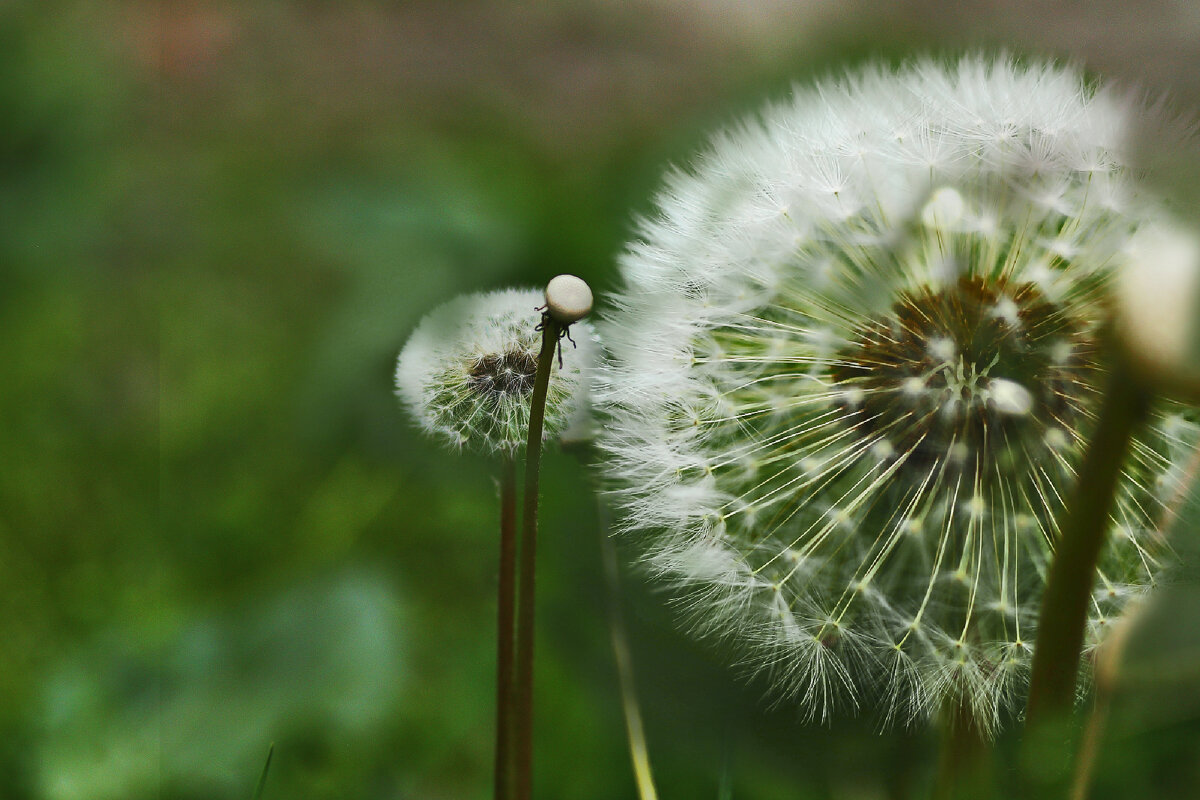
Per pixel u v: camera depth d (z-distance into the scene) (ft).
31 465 1.01
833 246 0.75
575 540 0.82
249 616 0.86
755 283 0.75
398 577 0.93
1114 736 0.75
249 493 0.99
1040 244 0.73
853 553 0.73
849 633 0.72
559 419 0.73
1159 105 0.73
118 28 1.52
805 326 0.75
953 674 0.71
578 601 0.81
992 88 0.75
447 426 0.73
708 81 1.59
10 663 0.89
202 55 1.68
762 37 1.64
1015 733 0.73
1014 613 0.72
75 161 1.29
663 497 0.73
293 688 0.83
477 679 0.88
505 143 1.46
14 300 1.22
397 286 1.01
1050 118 0.74
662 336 0.75
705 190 0.76
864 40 1.30
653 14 1.77
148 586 0.94
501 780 0.72
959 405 0.73
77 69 1.32
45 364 1.13
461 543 0.95
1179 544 0.72
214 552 0.96
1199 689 0.71
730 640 0.75
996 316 0.73
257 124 1.60
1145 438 0.73
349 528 0.97
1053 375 0.73
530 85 1.66
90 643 0.89
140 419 1.07
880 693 0.74
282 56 1.74
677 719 0.76
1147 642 0.70
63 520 0.98
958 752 0.71
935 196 0.74
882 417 0.74
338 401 1.00
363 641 0.84
